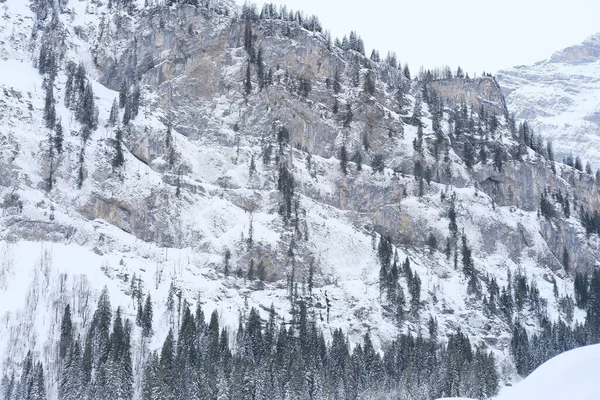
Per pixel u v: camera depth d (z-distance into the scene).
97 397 192.12
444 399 90.62
